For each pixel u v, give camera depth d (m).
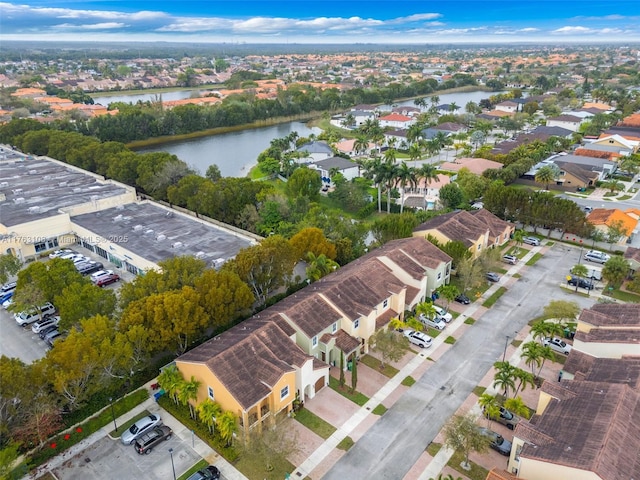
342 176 119.44
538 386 51.91
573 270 73.19
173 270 58.75
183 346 54.56
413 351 58.28
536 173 117.75
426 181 108.06
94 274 74.75
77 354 43.97
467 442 40.53
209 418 43.09
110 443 44.75
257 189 97.25
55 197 97.06
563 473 34.34
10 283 73.38
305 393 49.72
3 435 41.12
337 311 56.06
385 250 71.06
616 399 39.66
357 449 43.78
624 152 140.12
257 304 65.81
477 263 74.31
